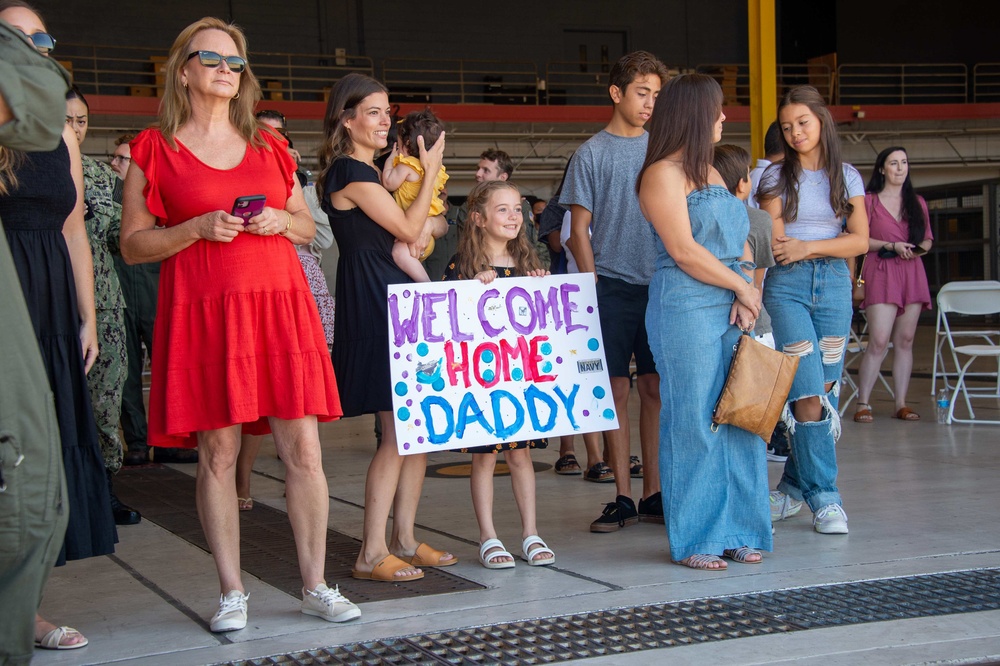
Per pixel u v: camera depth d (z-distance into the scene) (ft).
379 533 11.53
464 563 12.08
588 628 9.34
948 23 94.32
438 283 11.89
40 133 6.90
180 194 9.55
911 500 14.71
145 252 9.51
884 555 11.71
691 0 93.35
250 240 9.57
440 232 12.89
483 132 76.95
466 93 82.33
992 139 83.66
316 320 9.83
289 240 9.91
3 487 6.68
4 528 6.73
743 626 9.30
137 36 77.87
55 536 7.05
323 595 9.86
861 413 23.29
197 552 13.16
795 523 13.74
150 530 14.61
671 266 11.83
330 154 11.84
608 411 12.50
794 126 13.38
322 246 19.40
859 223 13.64
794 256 13.14
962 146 83.46
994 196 59.16
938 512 13.87
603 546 12.75
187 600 10.80
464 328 11.94
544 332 12.35
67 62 74.84
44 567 7.04
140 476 19.29
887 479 16.35
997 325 58.44
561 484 17.37
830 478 13.10
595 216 14.06
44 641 9.16
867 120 81.76
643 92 13.71
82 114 14.16
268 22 81.46
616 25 91.45
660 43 92.73
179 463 20.83
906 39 95.50
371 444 22.95
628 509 13.84
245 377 9.37
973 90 88.02
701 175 11.57
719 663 8.39
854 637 8.93
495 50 88.12
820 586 10.50
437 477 18.45
